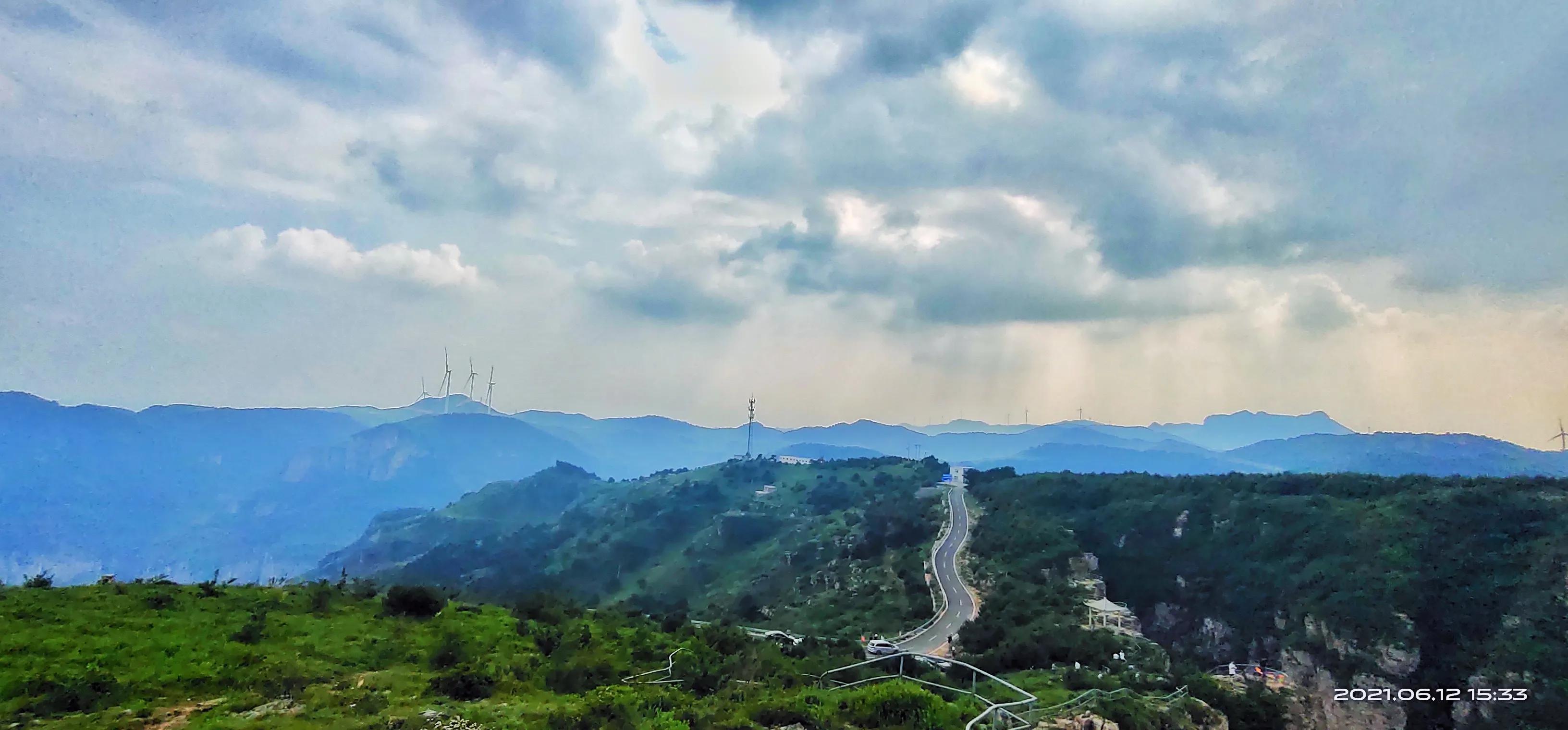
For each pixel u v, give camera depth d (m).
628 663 52.47
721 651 61.34
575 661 47.88
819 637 91.31
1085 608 103.44
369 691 37.56
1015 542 135.75
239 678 37.91
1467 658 86.81
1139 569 126.00
